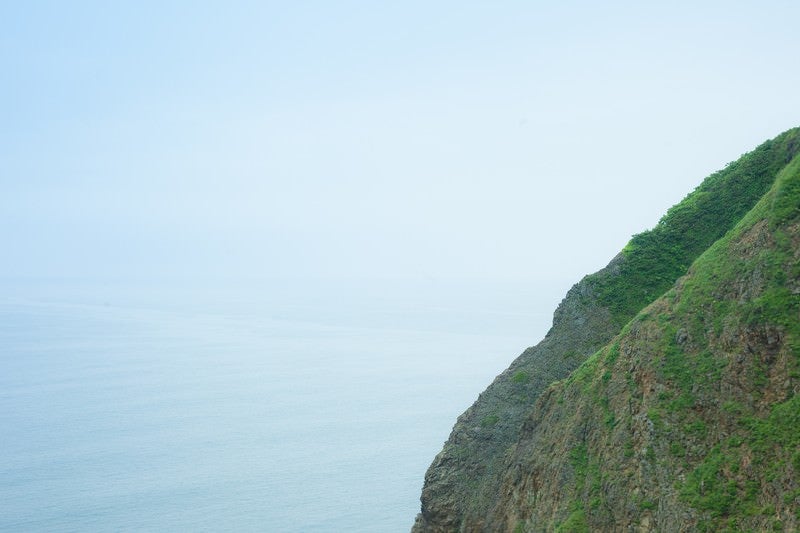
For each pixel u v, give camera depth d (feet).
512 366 185.47
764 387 99.91
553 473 128.88
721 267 118.52
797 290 101.96
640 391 118.21
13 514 444.14
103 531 414.00
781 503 87.71
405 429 620.90
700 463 101.91
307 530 402.93
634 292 179.01
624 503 109.09
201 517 428.97
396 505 437.17
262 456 558.56
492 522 146.82
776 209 112.27
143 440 621.31
